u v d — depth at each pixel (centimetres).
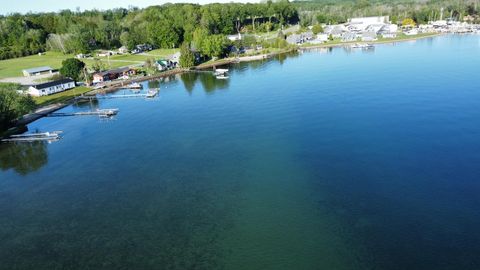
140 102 14488
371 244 5322
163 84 17638
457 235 5316
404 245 5234
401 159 7631
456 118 9500
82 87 17462
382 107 10850
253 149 8906
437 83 12800
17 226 6569
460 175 6831
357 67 17062
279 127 10150
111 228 6272
